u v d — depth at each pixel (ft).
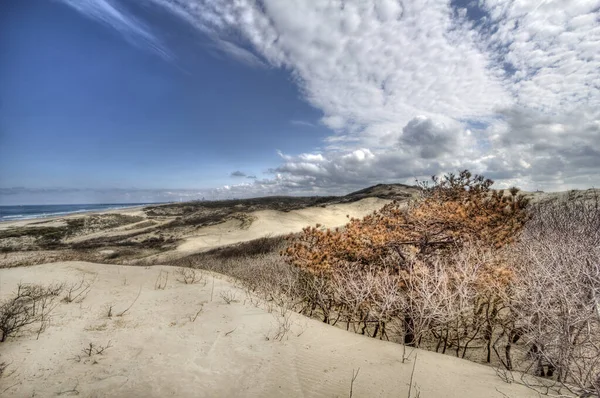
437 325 17.08
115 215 215.10
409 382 11.77
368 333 19.19
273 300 22.72
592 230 23.40
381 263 22.63
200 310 18.84
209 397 10.50
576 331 12.17
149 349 13.69
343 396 10.78
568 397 10.06
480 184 27.02
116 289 21.94
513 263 19.63
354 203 195.31
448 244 22.74
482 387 11.37
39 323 15.29
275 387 11.30
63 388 10.44
